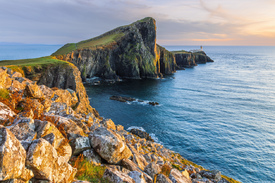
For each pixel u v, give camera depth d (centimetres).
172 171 1467
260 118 7012
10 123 946
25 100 1298
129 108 7775
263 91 11331
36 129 942
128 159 1304
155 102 8456
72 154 1093
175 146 4931
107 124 2380
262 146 5062
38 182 670
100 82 13575
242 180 3794
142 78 15700
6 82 1474
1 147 522
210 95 10288
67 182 809
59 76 8556
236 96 10144
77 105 3041
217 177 2311
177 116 7038
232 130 5984
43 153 680
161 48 18938
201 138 5397
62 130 1147
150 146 3300
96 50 14700
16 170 561
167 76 17025
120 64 15700
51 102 1781
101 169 1055
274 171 4078
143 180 1005
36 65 8394
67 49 14988
